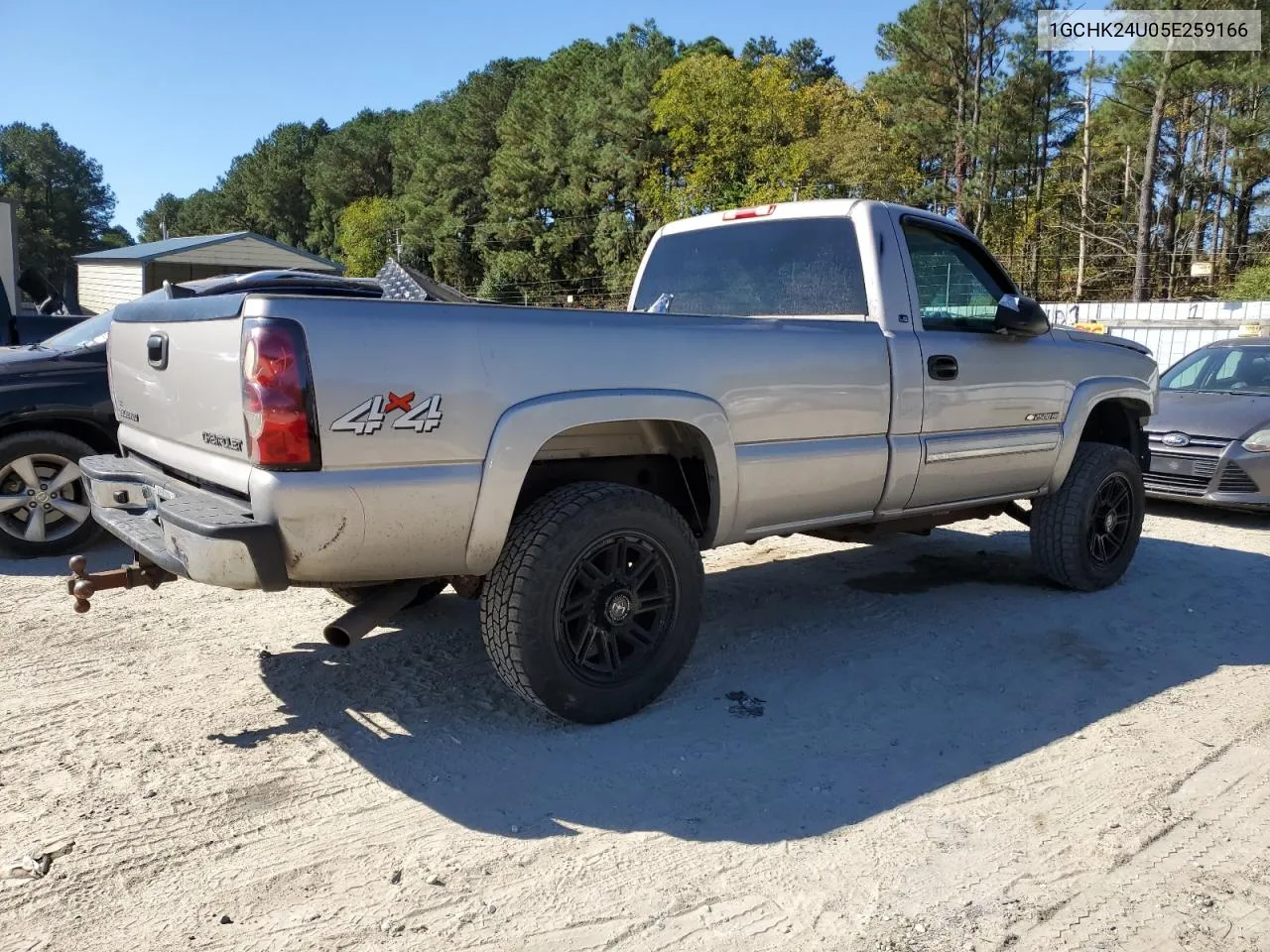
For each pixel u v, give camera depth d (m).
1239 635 4.87
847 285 4.55
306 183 91.94
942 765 3.38
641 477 4.11
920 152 48.31
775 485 3.98
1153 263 43.38
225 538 2.86
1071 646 4.63
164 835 2.85
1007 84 45.06
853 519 4.43
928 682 4.14
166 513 3.07
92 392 5.86
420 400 3.05
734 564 6.13
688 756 3.40
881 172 43.16
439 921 2.47
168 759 3.32
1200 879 2.71
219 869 2.69
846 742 3.54
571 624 3.51
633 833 2.90
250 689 3.93
